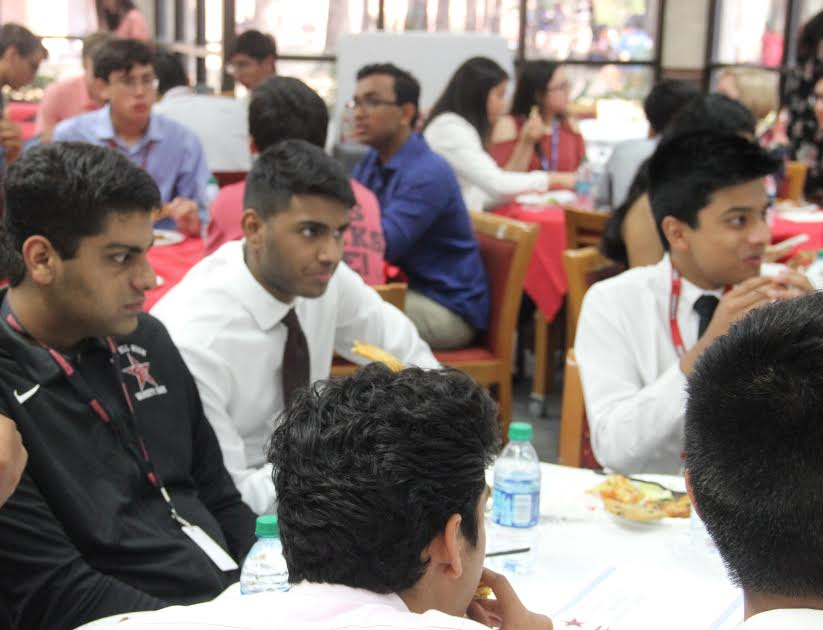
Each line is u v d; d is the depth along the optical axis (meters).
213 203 2.78
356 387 0.91
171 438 1.57
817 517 0.73
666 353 1.96
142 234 1.40
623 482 1.57
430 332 3.15
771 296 1.71
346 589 0.85
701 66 7.89
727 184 1.81
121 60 3.56
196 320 1.86
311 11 7.92
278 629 0.79
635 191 2.38
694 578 1.35
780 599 0.76
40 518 1.31
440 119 4.38
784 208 4.23
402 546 0.85
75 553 1.32
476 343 3.26
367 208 2.95
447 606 0.90
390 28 7.94
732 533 0.77
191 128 4.30
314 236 1.84
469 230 3.23
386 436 0.85
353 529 0.84
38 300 1.39
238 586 1.34
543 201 4.27
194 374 1.82
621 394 1.94
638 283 2.00
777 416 0.74
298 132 3.01
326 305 2.12
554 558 1.40
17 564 1.29
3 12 7.84
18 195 1.35
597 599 1.29
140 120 3.63
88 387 1.41
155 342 1.60
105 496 1.39
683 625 1.23
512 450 1.54
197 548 1.47
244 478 1.81
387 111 3.32
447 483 0.86
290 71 8.04
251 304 1.88
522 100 5.06
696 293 1.95
